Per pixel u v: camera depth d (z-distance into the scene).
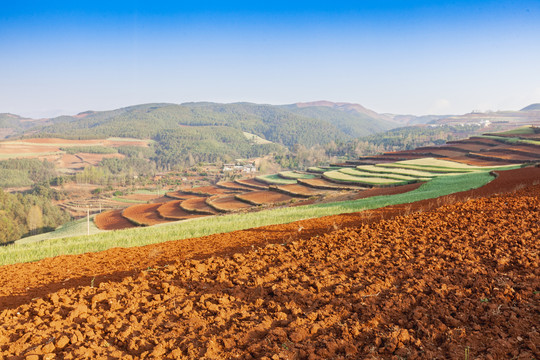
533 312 5.42
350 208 23.80
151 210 88.06
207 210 77.06
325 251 9.84
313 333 5.02
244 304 6.11
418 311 5.53
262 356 4.40
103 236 19.42
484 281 6.68
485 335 4.84
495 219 12.77
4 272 10.58
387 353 4.51
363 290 6.38
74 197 161.50
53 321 5.33
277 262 8.95
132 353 4.58
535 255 8.10
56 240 19.09
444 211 15.82
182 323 5.36
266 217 21.89
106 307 6.11
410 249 9.45
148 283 7.34
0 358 4.31
